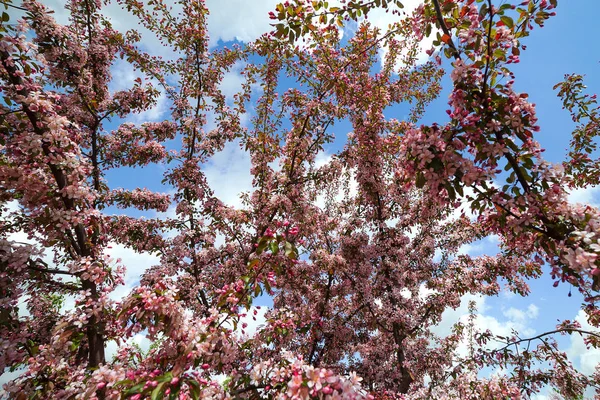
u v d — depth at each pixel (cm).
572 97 584
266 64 710
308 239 779
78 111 567
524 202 280
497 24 289
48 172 368
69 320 306
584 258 235
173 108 816
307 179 668
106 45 681
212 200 767
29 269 330
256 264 321
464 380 482
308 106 630
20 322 320
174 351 267
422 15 333
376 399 557
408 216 826
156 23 763
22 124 328
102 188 680
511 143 282
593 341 548
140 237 694
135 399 223
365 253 752
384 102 700
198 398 236
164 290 279
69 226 328
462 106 291
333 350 723
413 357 806
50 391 293
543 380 583
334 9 381
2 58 310
